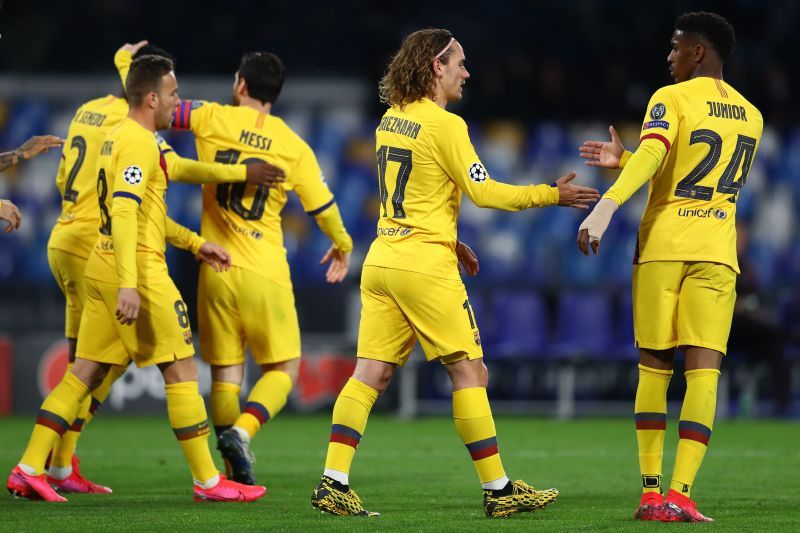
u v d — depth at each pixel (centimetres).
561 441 3366
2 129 4594
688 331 1709
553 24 6181
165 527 1595
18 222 1962
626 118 5375
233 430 2039
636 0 6103
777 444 3259
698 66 1762
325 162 4525
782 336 4175
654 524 1655
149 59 1898
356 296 4447
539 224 4491
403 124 1747
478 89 5434
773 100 5356
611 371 4438
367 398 1761
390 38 6169
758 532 1573
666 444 3159
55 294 4522
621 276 4478
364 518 1706
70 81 5184
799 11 6028
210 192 2144
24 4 6062
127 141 1842
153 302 1889
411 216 1733
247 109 2175
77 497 2028
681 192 1725
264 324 2133
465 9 6259
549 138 4556
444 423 4000
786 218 4519
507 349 4403
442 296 1719
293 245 4444
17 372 4088
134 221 1820
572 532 1566
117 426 3744
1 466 2567
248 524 1628
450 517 1738
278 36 6159
